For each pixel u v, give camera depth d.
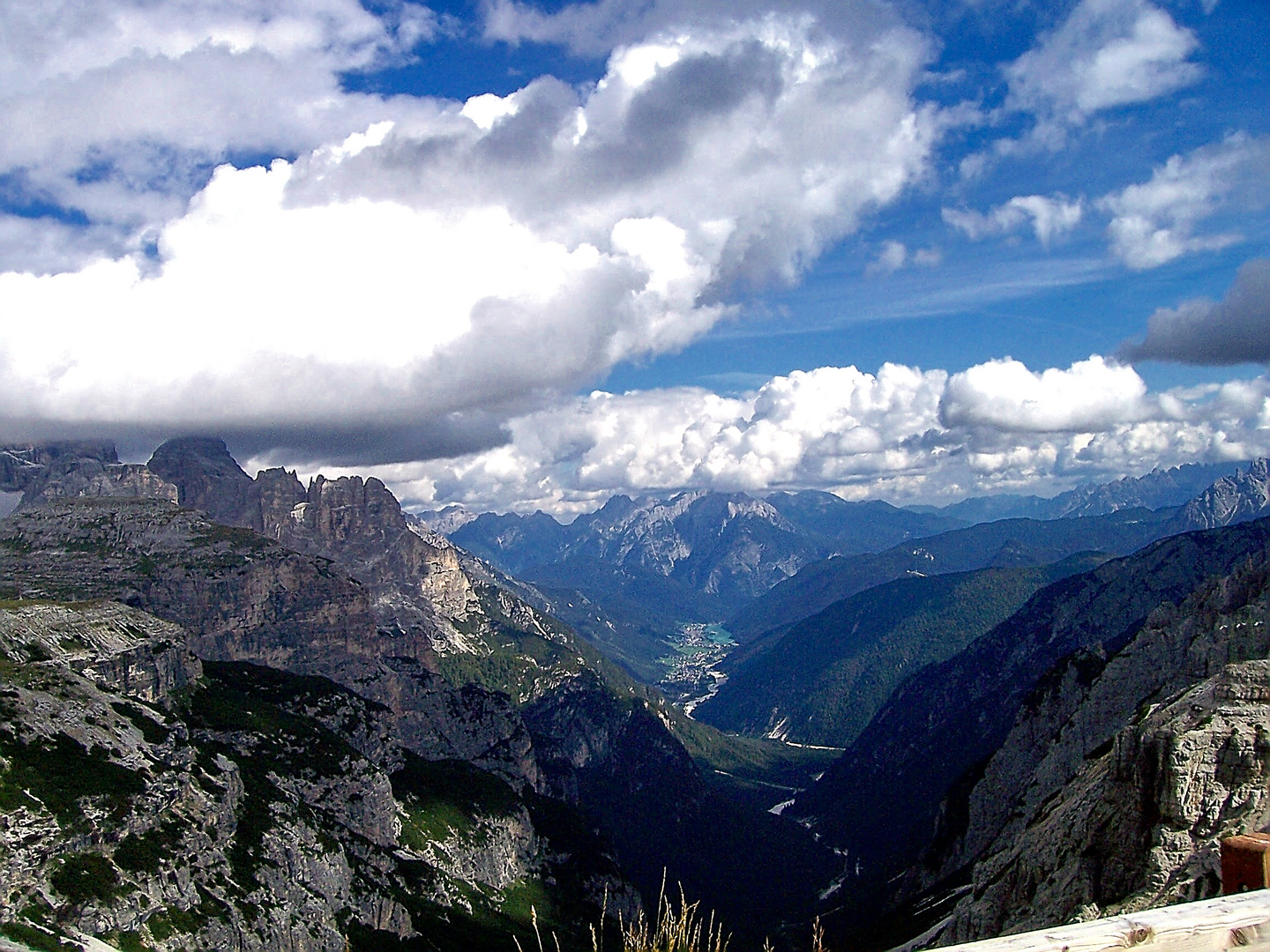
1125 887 64.69
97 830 113.06
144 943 105.69
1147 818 65.69
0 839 103.62
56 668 143.75
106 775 122.88
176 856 119.50
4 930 93.75
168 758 137.00
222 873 125.44
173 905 113.81
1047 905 72.38
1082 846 72.88
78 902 103.50
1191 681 101.31
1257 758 59.97
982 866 118.44
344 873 153.50
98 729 131.75
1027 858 86.25
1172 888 57.31
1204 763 61.59
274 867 135.38
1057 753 136.50
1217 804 60.31
